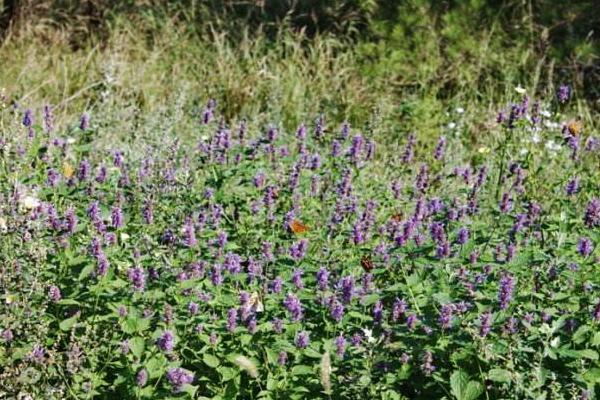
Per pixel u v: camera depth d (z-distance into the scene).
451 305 4.88
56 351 5.12
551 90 11.15
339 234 6.46
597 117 11.92
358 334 5.03
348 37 13.57
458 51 12.96
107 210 5.86
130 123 9.25
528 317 4.93
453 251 5.72
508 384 4.68
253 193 6.71
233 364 4.97
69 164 7.00
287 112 11.60
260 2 14.32
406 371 4.85
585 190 7.59
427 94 12.33
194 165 7.71
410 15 13.28
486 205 7.49
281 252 6.08
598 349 5.09
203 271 5.47
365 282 5.41
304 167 7.34
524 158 8.47
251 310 5.09
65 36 13.55
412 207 7.20
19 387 4.85
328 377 4.41
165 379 4.96
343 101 11.90
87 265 5.27
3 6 14.24
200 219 6.18
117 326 5.20
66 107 10.54
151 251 5.69
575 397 4.64
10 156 6.47
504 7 13.89
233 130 9.69
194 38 13.60
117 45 12.80
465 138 11.07
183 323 5.06
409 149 7.92
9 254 5.20
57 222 5.58
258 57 13.32
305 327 5.22
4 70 11.92
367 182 7.69
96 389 5.06
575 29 13.54
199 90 12.09
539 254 5.60
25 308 5.01
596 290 5.43
